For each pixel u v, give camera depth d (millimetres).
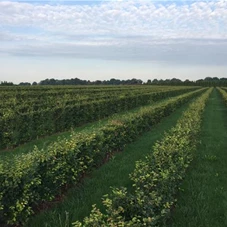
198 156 9859
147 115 14625
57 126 14180
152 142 11797
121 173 7723
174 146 6938
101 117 19375
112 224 3432
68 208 5598
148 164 5914
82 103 17031
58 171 5711
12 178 4707
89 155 7164
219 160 9445
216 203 6105
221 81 133750
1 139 10711
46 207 5695
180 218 5359
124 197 4078
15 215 4641
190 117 12734
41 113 12898
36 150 5793
